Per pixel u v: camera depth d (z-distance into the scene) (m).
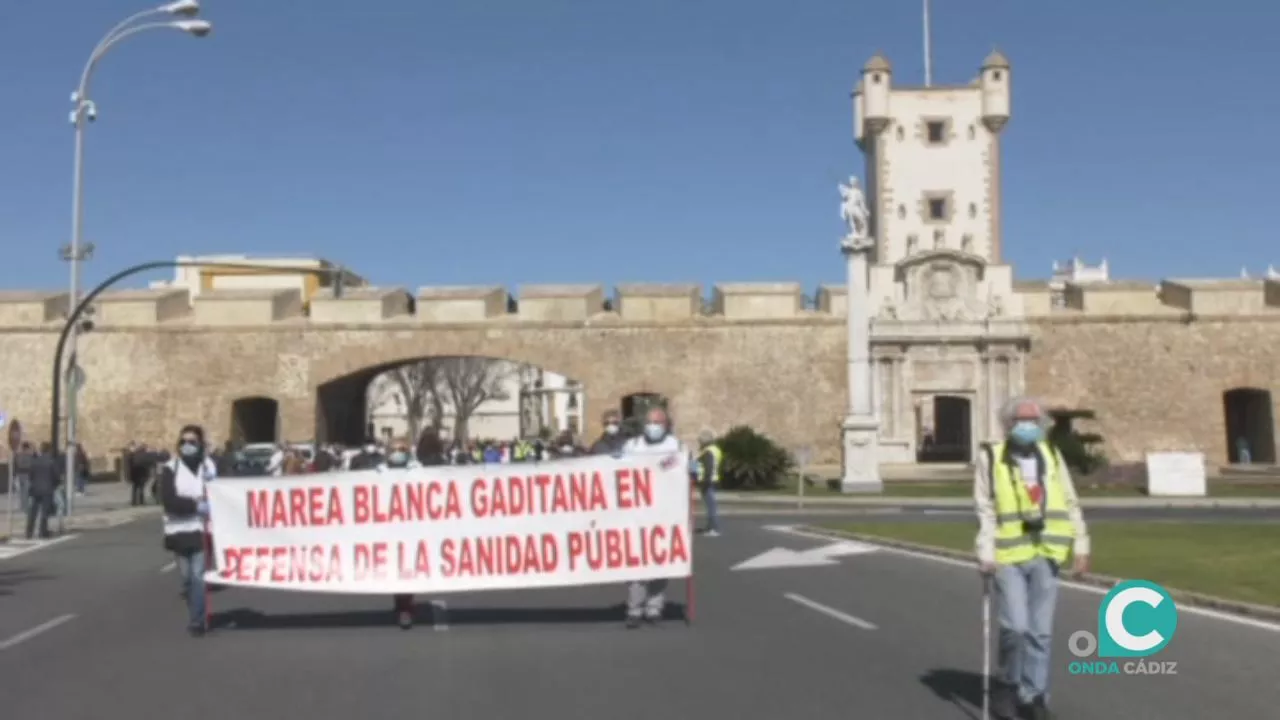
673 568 12.71
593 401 52.25
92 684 10.02
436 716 8.72
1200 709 8.73
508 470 12.77
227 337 52.16
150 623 13.52
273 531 12.73
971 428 53.31
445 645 11.77
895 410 53.16
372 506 12.76
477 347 52.22
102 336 52.28
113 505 38.00
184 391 52.06
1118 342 52.69
